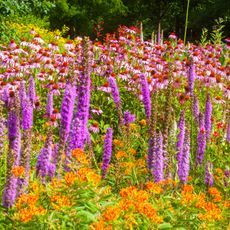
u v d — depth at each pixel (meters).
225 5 30.86
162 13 42.56
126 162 5.57
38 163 4.57
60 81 8.89
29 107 5.11
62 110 4.83
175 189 5.16
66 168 4.87
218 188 5.57
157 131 6.52
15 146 4.34
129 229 3.68
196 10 38.22
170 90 5.31
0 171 5.12
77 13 35.41
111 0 36.81
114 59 9.84
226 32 29.44
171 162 5.27
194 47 12.30
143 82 6.63
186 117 8.17
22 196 3.85
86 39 5.08
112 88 6.52
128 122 6.45
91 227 3.53
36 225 3.60
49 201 3.94
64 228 3.62
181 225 4.01
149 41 12.73
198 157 6.21
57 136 7.36
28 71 9.51
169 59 10.81
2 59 9.87
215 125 7.96
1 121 5.29
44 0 16.44
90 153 5.66
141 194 3.96
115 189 5.29
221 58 12.32
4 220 3.71
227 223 4.45
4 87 8.38
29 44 11.00
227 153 6.92
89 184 3.87
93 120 7.90
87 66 5.05
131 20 42.25
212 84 9.88
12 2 14.59
